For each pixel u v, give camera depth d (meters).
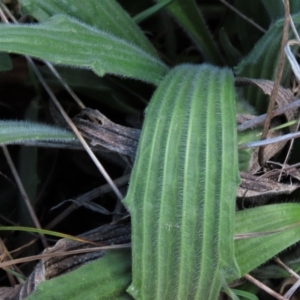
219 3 0.34
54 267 0.25
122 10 0.29
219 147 0.24
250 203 0.27
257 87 0.27
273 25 0.27
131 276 0.25
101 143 0.26
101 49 0.26
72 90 0.29
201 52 0.31
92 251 0.26
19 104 0.32
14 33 0.25
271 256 0.25
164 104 0.25
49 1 0.28
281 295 0.26
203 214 0.23
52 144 0.28
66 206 0.30
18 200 0.30
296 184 0.26
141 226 0.23
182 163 0.24
